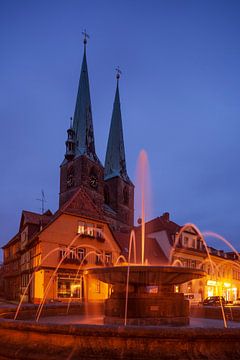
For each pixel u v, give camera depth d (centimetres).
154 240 4862
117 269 916
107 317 954
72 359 518
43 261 3594
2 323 602
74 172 8800
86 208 4106
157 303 915
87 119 9469
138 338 525
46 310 1142
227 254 6269
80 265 3819
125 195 10012
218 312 1234
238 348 527
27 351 553
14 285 4994
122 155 10438
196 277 962
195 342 525
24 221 4350
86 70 9975
